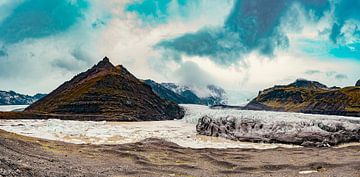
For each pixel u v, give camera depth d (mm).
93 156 82375
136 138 140250
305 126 151625
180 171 71000
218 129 161875
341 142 146625
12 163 48094
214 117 168125
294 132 146625
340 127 153750
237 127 159250
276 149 122000
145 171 66938
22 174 45688
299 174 71312
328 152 112812
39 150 75562
